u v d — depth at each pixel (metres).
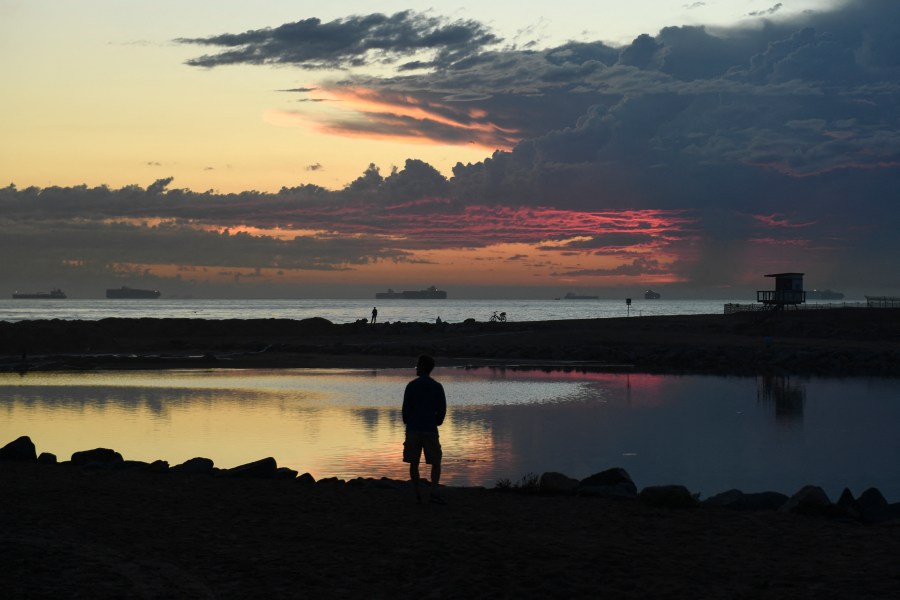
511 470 20.94
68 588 7.32
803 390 41.91
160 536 9.54
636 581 7.79
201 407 34.28
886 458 23.16
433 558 8.62
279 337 87.88
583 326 90.69
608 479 14.15
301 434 26.67
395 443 24.81
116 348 74.12
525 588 7.58
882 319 81.31
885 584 7.57
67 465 15.68
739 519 10.95
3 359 61.75
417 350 68.88
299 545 9.19
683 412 33.34
